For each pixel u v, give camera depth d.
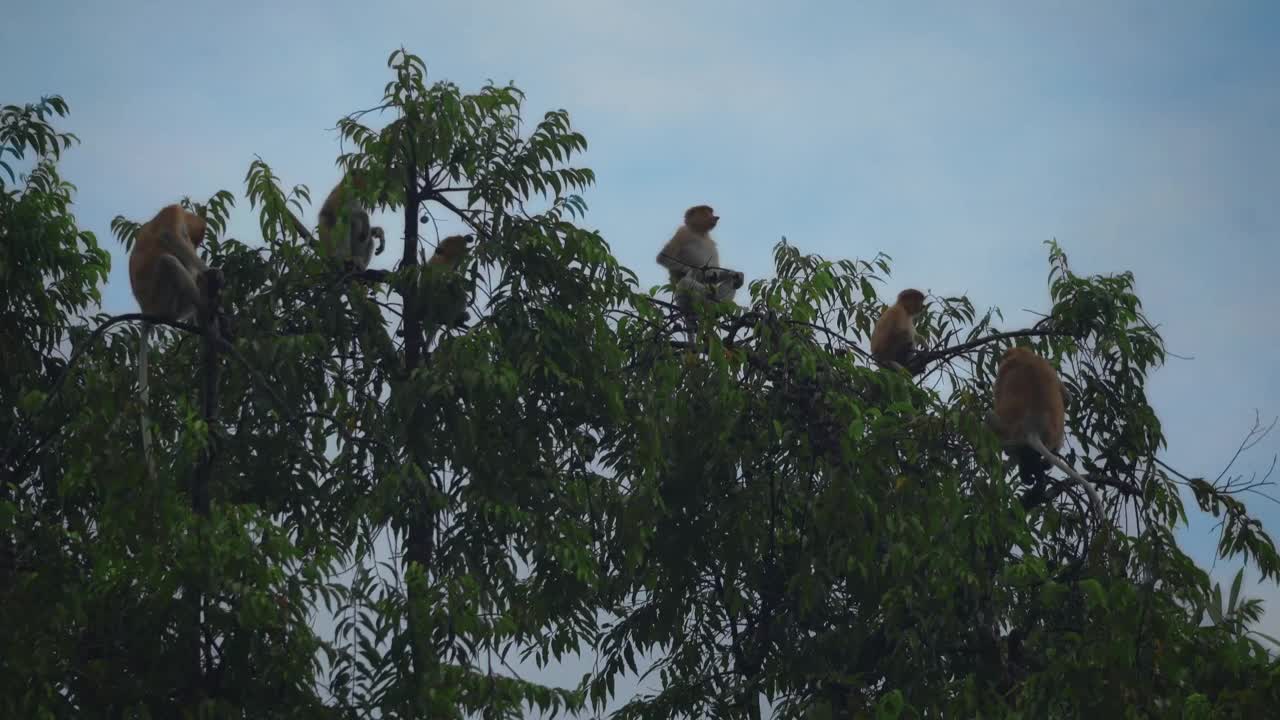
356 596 11.27
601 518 15.27
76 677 11.23
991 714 12.37
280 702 11.38
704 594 16.98
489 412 14.49
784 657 15.16
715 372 15.55
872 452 13.48
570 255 14.95
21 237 14.37
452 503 14.09
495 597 14.09
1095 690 11.12
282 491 13.97
